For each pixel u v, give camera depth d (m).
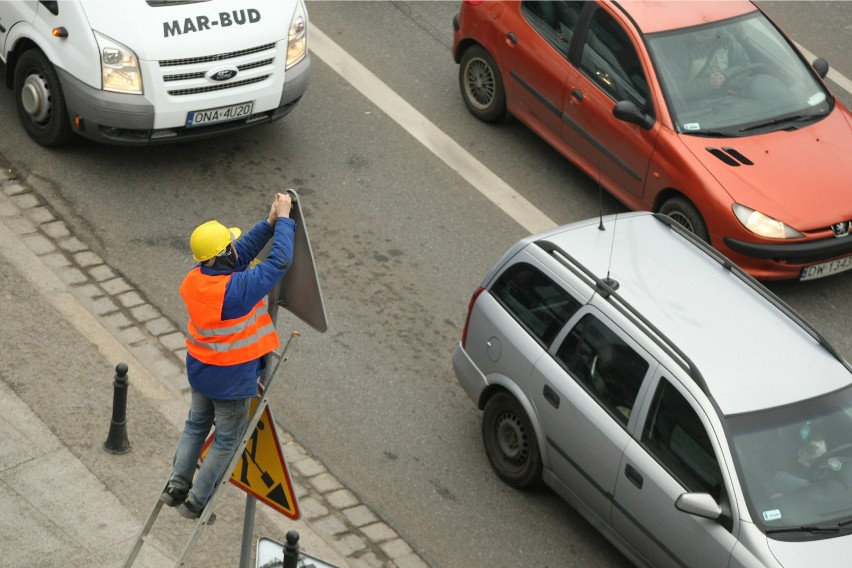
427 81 31.81
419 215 27.05
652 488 18.00
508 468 20.83
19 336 21.92
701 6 27.80
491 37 29.45
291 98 27.23
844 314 25.67
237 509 19.33
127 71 25.05
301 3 27.28
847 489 17.69
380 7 34.88
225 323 13.90
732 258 24.77
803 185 24.98
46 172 26.47
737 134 25.88
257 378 14.42
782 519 17.09
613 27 27.03
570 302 19.67
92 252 24.56
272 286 13.74
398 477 20.92
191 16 25.59
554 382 19.50
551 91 28.08
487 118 30.38
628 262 20.16
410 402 22.48
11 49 26.83
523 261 20.55
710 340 18.77
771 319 19.44
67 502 18.62
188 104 25.66
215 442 14.65
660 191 25.97
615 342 18.89
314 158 28.34
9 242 24.33
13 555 17.47
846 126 26.84
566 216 27.62
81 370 21.45
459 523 20.20
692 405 17.78
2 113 27.98
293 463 20.81
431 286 25.14
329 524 19.72
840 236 24.73
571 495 19.64
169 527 18.58
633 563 19.34
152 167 27.20
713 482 17.38
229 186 26.98
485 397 21.08
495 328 20.56
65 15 25.31
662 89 25.97
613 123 26.66
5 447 19.42
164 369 22.11
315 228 26.11
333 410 22.05
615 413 18.70
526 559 19.72
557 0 28.20
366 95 30.86
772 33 27.97
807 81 27.55
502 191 28.20
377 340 23.66
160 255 24.80
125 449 19.80
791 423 17.89
